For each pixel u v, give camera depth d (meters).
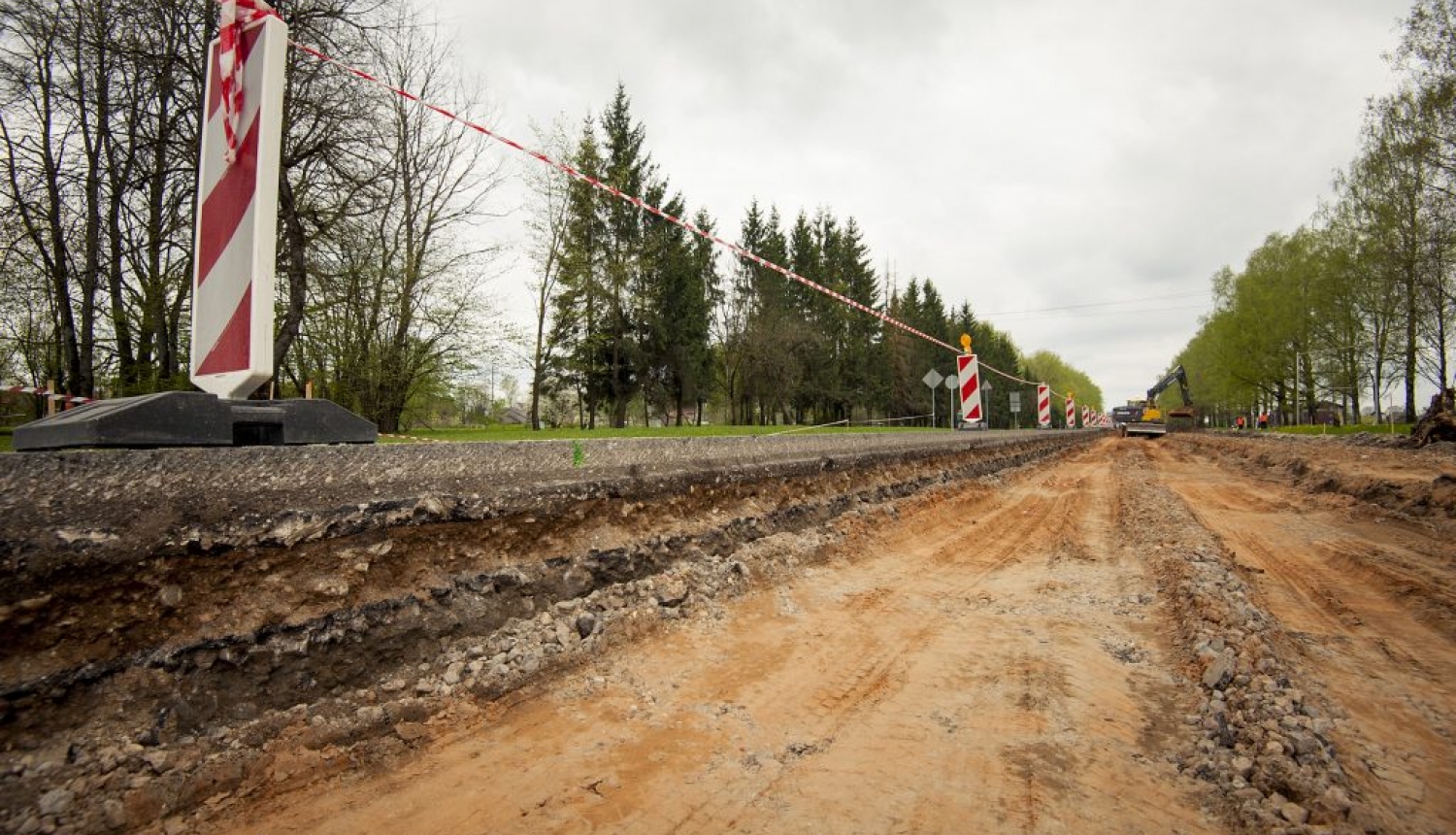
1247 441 30.61
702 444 7.24
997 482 15.68
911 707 3.91
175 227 11.98
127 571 2.77
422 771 2.99
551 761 3.16
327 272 13.58
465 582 4.12
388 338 15.97
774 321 36.09
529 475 4.93
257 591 3.17
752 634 5.04
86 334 11.90
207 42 10.62
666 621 4.97
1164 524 9.52
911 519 10.04
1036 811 2.88
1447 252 25.52
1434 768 3.29
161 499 2.93
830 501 9.21
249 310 2.85
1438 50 22.77
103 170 11.83
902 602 6.09
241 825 2.52
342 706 3.22
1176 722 3.76
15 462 2.52
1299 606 6.16
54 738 2.46
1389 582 6.70
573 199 22.70
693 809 2.83
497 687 3.69
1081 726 3.69
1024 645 5.00
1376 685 4.33
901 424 52.94
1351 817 2.74
